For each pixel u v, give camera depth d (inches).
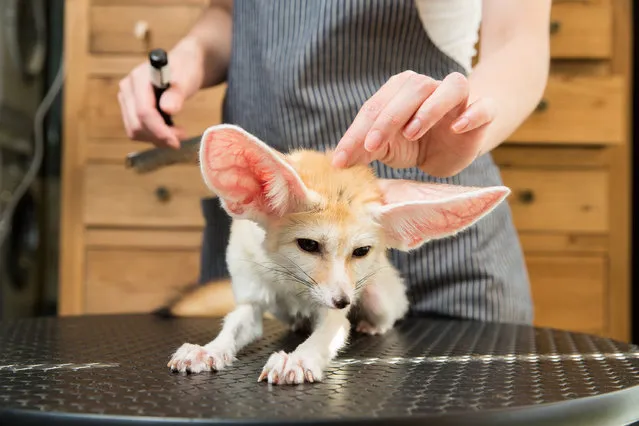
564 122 76.4
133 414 20.4
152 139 47.6
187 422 19.7
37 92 90.9
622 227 77.9
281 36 49.6
